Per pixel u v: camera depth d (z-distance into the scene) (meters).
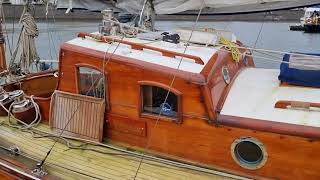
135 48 5.11
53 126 5.54
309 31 28.25
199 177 4.42
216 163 4.48
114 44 5.25
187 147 4.62
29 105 6.03
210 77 4.49
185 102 4.50
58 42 16.80
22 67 7.38
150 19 6.15
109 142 5.20
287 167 4.10
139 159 4.83
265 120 4.16
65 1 6.87
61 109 5.45
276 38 20.91
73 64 5.29
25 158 5.16
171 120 4.64
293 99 4.48
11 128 5.96
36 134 5.68
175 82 4.52
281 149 4.08
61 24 20.61
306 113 4.19
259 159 4.25
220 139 4.38
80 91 5.37
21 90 6.54
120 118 5.05
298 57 4.83
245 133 4.22
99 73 5.13
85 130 5.27
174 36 5.38
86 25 20.39
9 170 4.99
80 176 4.69
